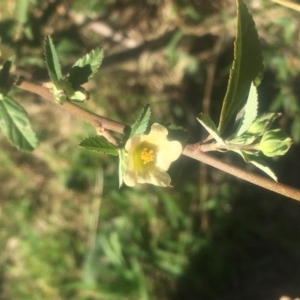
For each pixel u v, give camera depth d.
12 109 0.13
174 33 0.21
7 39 0.18
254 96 0.09
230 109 0.10
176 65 0.21
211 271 0.22
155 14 0.21
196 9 0.21
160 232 0.21
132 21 0.21
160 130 0.10
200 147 0.10
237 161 0.21
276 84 0.21
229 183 0.22
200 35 0.21
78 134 0.21
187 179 0.21
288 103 0.21
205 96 0.21
